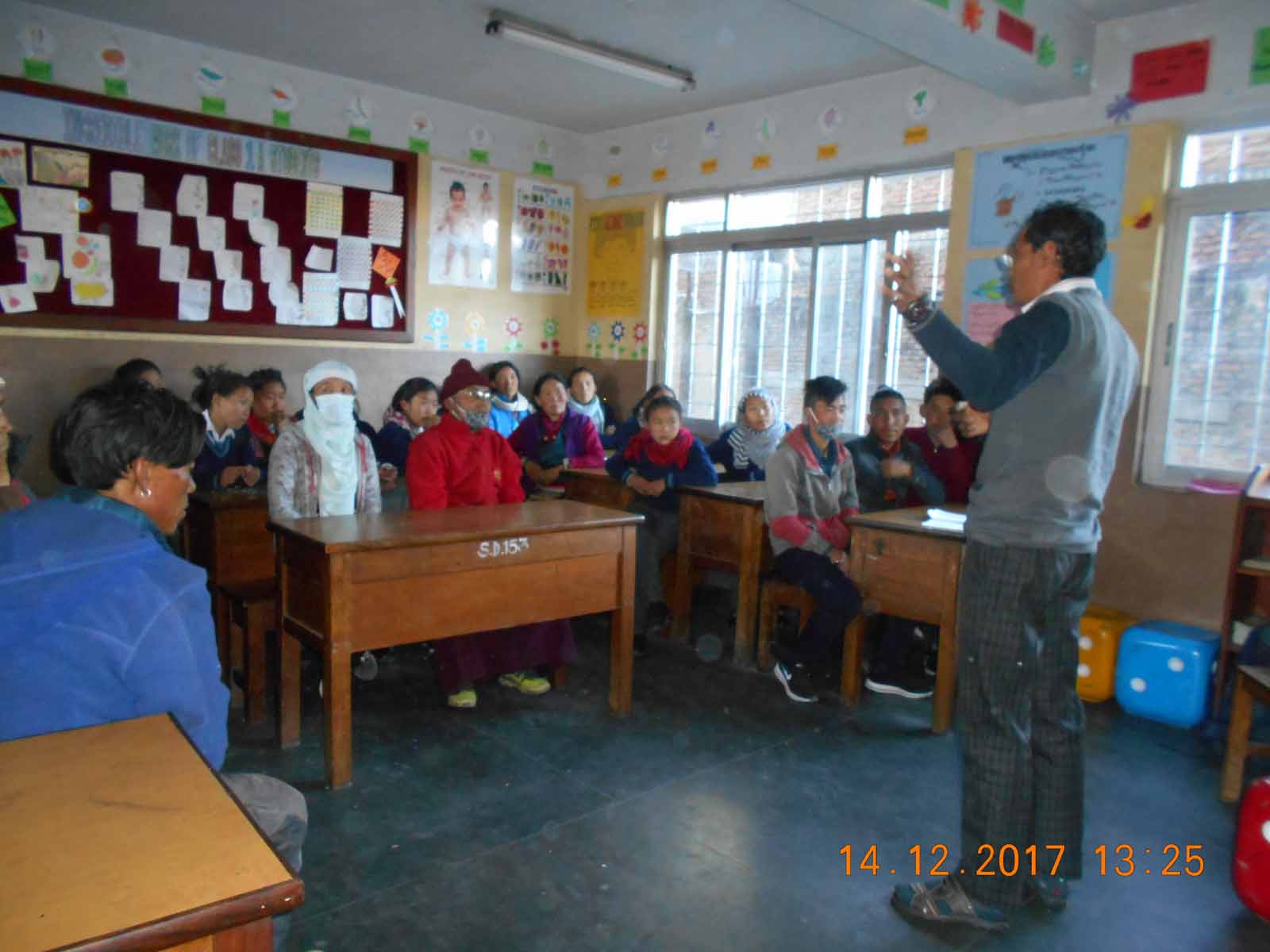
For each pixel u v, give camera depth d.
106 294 4.36
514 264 5.86
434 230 5.45
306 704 3.12
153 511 1.34
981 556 1.86
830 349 5.06
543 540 2.81
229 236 4.70
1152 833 2.42
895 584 3.07
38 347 4.21
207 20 4.18
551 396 4.57
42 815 0.96
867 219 4.77
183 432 1.32
